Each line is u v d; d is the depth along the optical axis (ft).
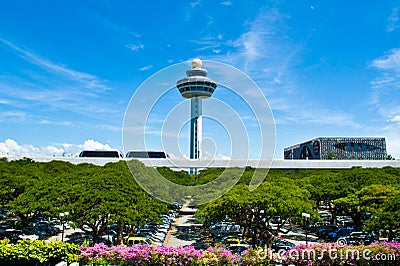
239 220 101.45
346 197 127.75
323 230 134.51
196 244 115.55
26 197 102.32
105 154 279.69
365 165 272.31
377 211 86.48
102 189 95.86
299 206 90.07
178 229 146.72
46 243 59.77
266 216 97.50
